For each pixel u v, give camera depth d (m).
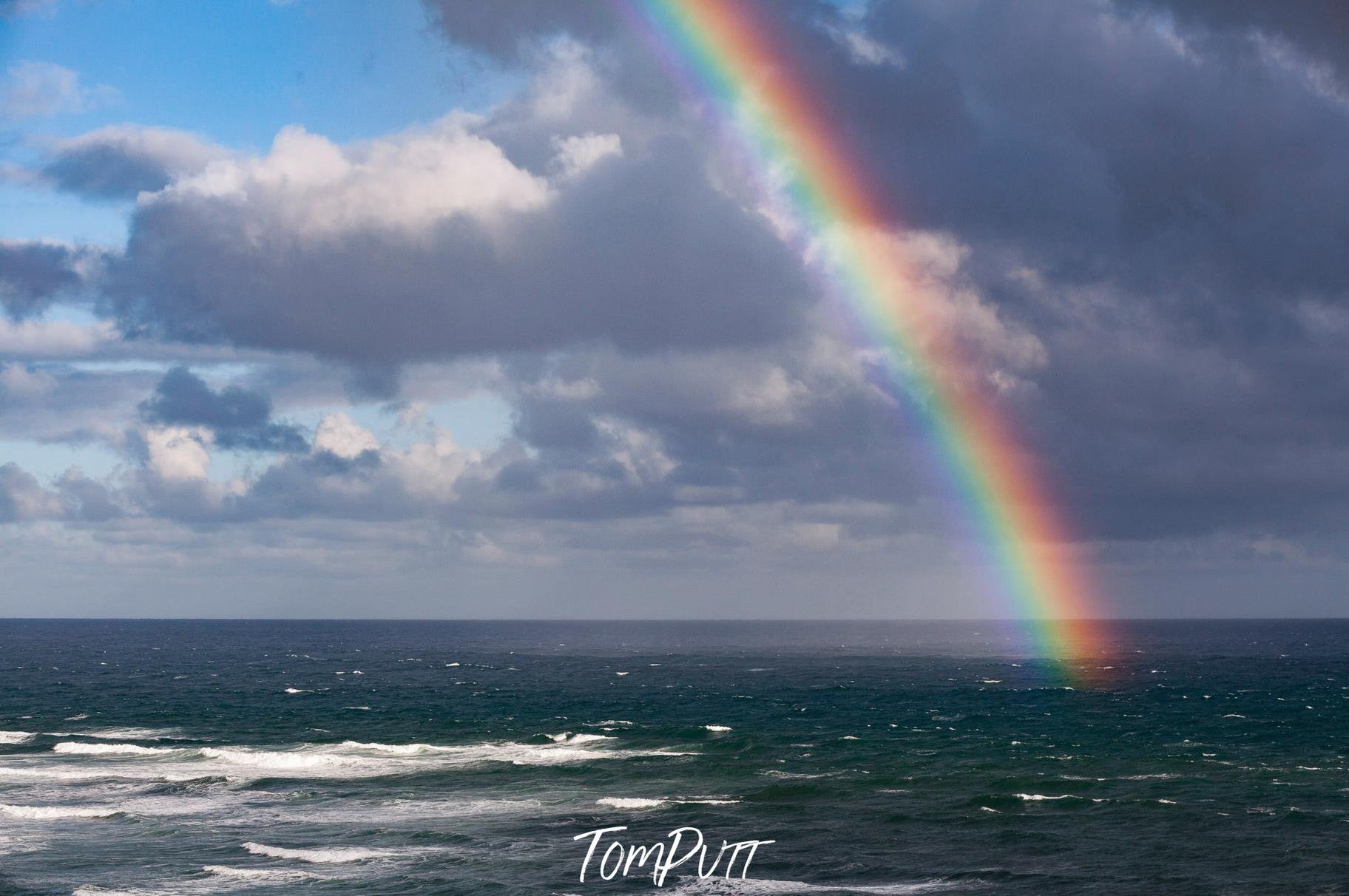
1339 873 44.25
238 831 51.28
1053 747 80.44
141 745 81.06
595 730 91.62
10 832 51.06
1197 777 65.88
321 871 44.41
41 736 87.31
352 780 64.94
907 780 64.25
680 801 58.12
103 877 43.41
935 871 45.03
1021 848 48.56
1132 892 42.09
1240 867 45.28
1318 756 75.12
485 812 55.56
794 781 64.81
